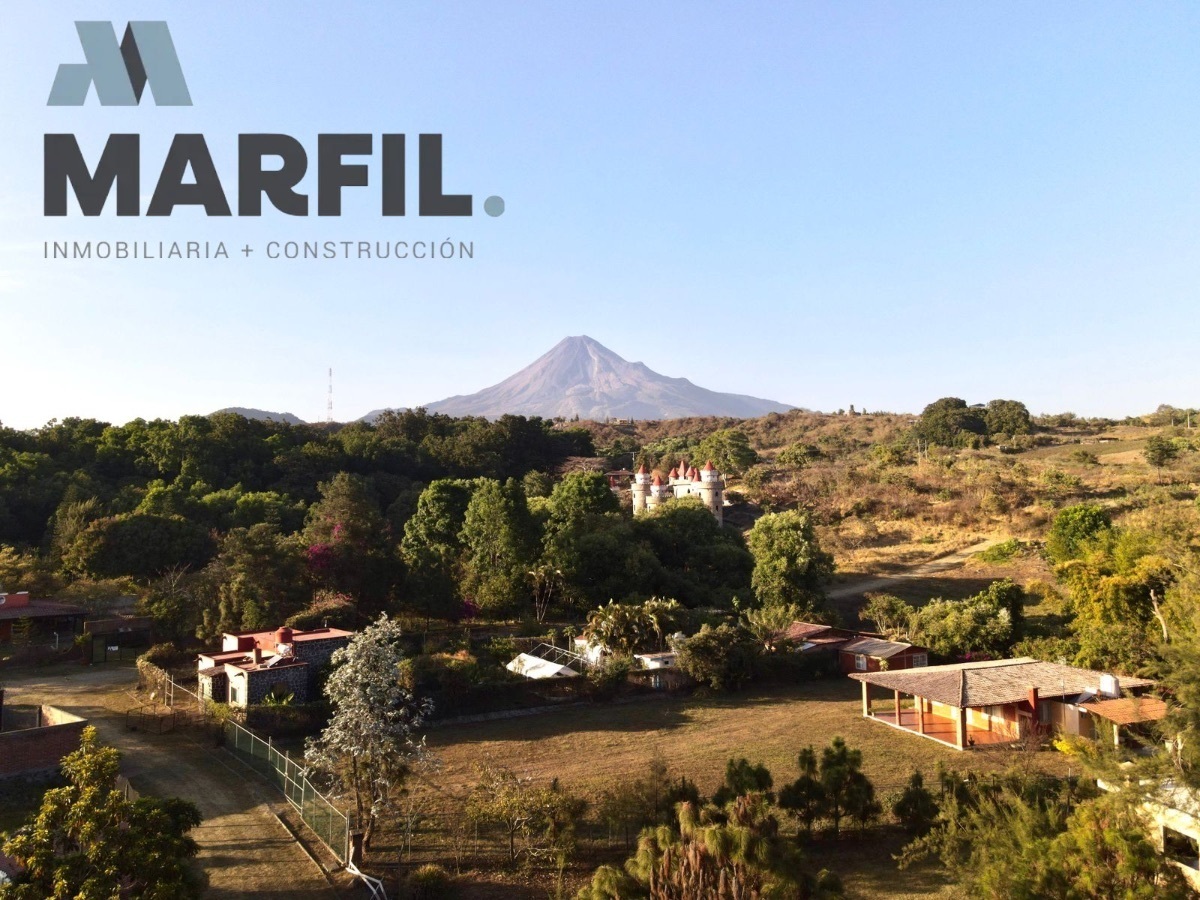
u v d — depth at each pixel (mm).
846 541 92750
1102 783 21484
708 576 73062
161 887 16656
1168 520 65562
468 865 24797
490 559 67188
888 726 40219
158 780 30484
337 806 28188
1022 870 18344
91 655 50094
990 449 152375
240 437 112250
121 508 81438
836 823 27516
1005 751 35344
